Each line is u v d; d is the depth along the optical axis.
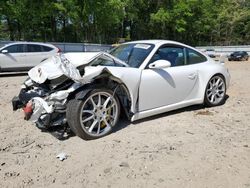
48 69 3.94
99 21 38.31
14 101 4.50
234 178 2.80
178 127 4.20
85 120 3.61
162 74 4.39
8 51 11.16
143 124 4.30
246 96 6.43
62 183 2.72
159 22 47.06
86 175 2.85
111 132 3.91
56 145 3.55
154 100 4.34
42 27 38.34
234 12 61.62
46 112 3.58
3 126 4.21
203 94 5.07
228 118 4.67
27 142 3.64
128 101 4.02
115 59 4.22
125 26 50.44
